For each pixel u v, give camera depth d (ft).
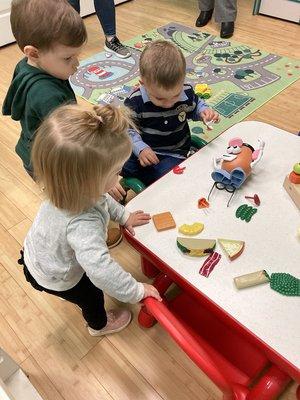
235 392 2.90
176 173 3.37
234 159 3.16
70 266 2.72
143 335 3.77
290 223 2.92
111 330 3.75
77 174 2.23
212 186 3.23
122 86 7.08
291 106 6.40
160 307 2.58
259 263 2.67
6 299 4.11
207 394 3.37
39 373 3.57
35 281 2.99
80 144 2.16
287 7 8.63
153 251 2.80
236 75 7.17
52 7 3.20
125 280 2.52
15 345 3.76
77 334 3.81
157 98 3.69
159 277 3.87
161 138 4.17
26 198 5.18
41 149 2.25
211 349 3.32
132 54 7.98
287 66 7.36
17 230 4.80
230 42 8.18
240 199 3.11
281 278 2.55
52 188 2.36
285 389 3.28
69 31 3.24
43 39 3.22
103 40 8.56
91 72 7.48
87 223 2.44
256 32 8.50
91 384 3.49
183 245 2.75
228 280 2.59
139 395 3.40
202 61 7.59
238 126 3.84
